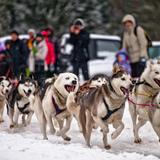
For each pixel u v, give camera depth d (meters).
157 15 44.22
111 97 11.17
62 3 43.84
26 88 14.10
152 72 11.78
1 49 21.75
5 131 14.27
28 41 22.27
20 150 10.02
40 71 22.11
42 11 43.72
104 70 24.55
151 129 13.80
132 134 13.37
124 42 18.52
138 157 10.21
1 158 9.34
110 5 45.03
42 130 12.61
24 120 14.73
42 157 9.45
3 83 15.22
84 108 11.81
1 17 43.38
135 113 12.54
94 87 11.98
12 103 14.52
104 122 11.53
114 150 11.56
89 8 44.34
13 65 21.02
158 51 25.14
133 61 18.41
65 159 9.38
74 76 12.16
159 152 11.52
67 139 12.11
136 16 44.19
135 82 12.21
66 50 25.12
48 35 22.30
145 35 18.22
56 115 12.31
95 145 11.96
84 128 11.79
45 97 12.42
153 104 11.41
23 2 43.94
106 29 44.56
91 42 24.95
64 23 43.72
